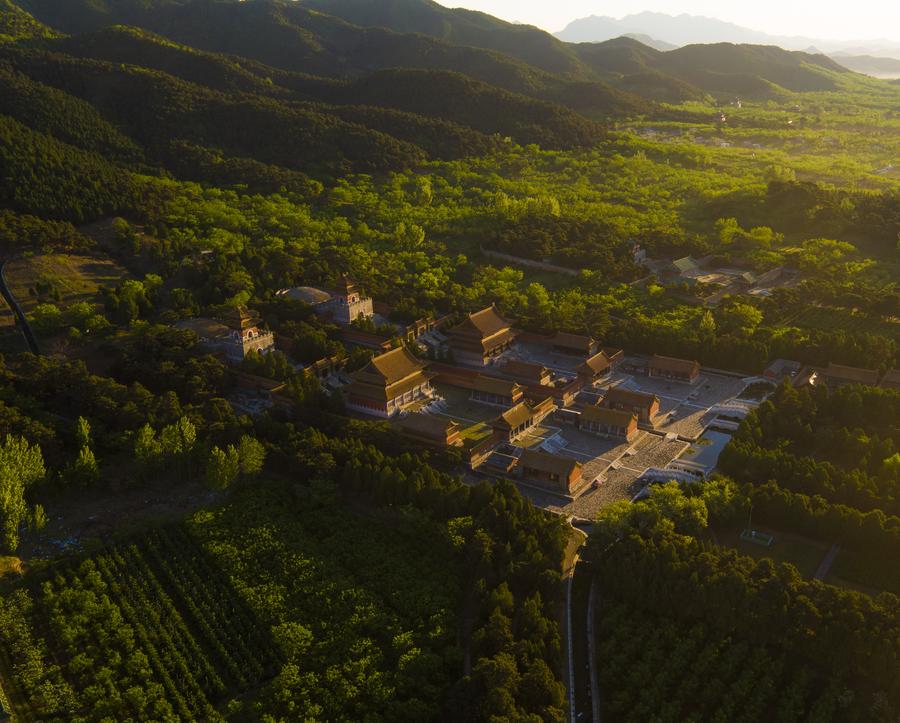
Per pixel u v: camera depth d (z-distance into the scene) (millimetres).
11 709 86188
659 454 145000
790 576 100188
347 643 96562
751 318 196500
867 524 112500
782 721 86938
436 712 87938
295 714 87375
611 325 196625
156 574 108625
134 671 92188
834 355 174125
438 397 165125
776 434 146500
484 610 99625
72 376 146750
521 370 171375
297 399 148375
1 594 102500
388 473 121250
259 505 123125
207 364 157250
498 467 138625
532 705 87375
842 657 91625
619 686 92500
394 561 111125
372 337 183750
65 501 123375
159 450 127625
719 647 96688
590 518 124438
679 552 106188
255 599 103375
